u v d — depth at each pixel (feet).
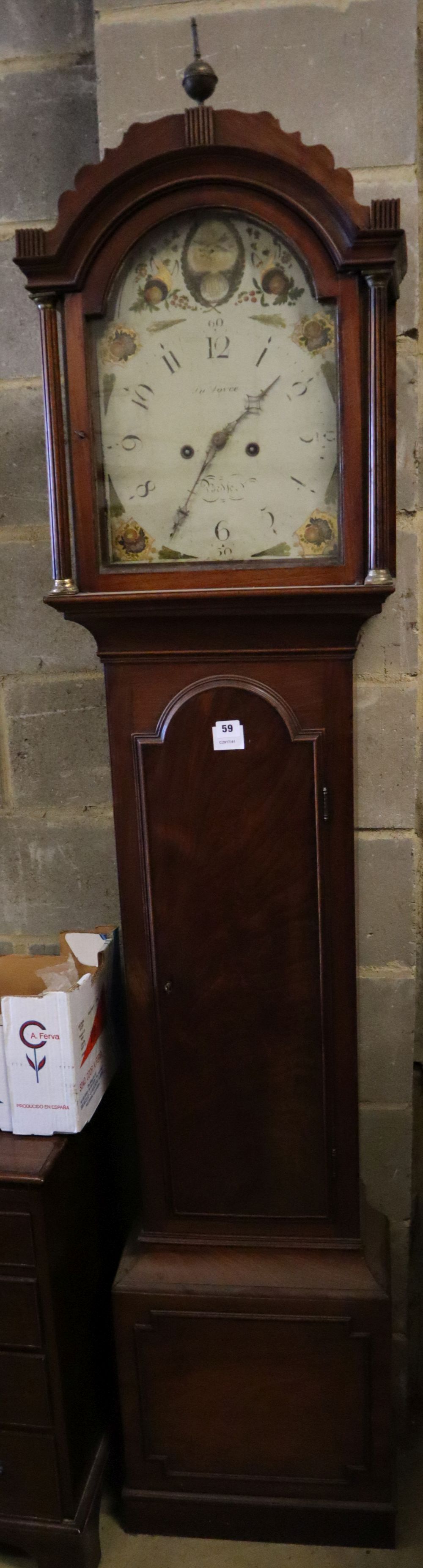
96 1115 5.57
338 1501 5.23
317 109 4.79
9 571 5.73
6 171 5.34
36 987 5.68
